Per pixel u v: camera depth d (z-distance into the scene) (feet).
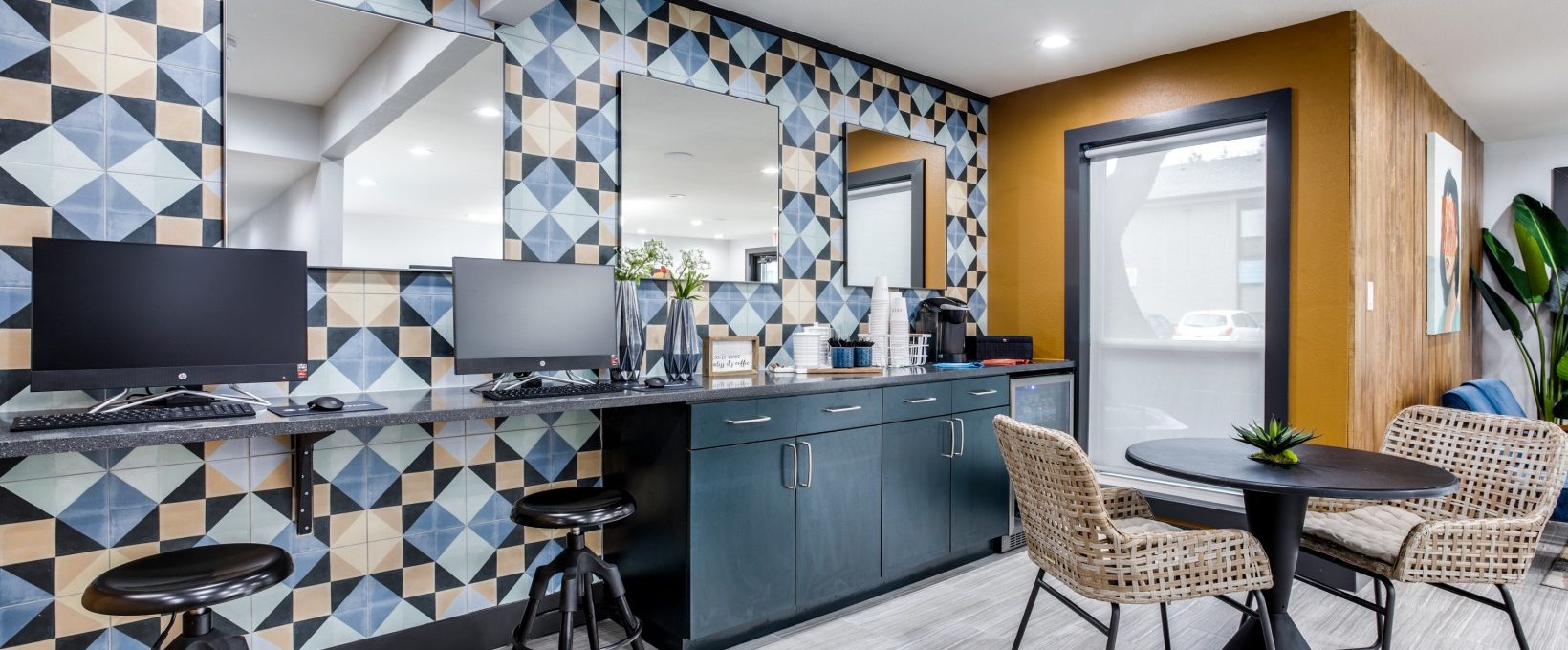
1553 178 17.90
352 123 7.92
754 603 8.70
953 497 11.07
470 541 8.65
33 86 6.43
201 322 6.63
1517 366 18.21
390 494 8.12
